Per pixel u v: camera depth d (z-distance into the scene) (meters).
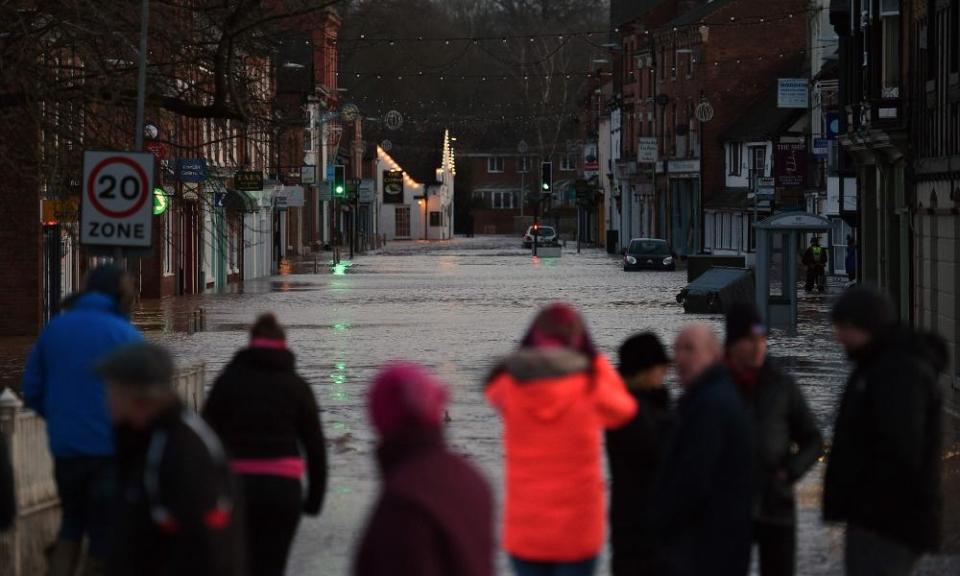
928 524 20.73
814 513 33.97
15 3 48.91
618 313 99.44
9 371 63.38
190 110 50.62
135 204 38.81
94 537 24.30
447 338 79.62
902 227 78.00
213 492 15.40
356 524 32.56
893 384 20.53
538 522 20.27
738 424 19.95
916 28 69.94
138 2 49.78
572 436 20.20
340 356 69.75
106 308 24.62
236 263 149.50
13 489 20.03
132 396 15.55
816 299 118.75
